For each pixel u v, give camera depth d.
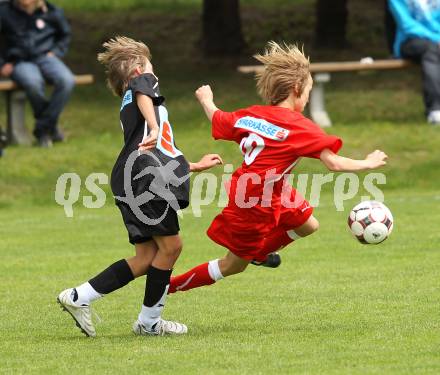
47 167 39.53
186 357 15.72
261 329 17.92
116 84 18.17
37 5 42.25
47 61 42.16
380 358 15.38
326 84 52.47
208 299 21.02
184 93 50.69
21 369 15.21
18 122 43.22
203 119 46.50
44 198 37.41
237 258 18.27
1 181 38.38
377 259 25.38
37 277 24.17
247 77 53.09
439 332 17.19
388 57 56.09
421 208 33.78
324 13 57.22
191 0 70.19
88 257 26.91
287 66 18.17
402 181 38.66
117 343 17.00
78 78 42.91
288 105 18.23
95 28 62.00
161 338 17.36
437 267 24.00
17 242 29.42
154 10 65.94
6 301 21.30
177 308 20.12
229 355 15.78
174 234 17.39
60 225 32.62
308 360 15.32
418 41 43.34
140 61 18.11
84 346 16.81
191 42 59.31
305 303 20.28
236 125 18.08
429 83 43.47
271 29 60.69
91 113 48.31
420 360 15.20
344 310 19.44
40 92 41.62
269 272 24.06
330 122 44.78
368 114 46.94
